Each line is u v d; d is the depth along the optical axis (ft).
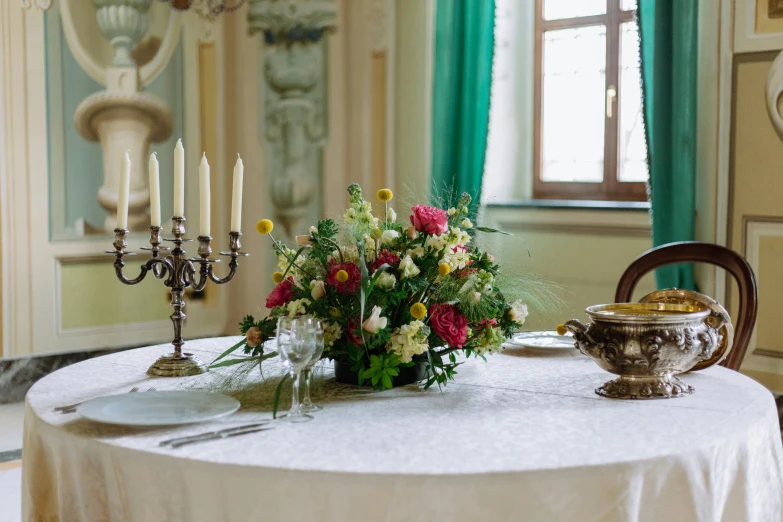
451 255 5.80
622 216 12.50
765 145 10.79
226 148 16.33
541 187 14.51
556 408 5.32
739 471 4.86
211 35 15.98
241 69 16.26
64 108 14.30
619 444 4.57
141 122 15.19
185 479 4.35
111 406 5.17
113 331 15.10
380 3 15.11
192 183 15.88
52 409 5.34
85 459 4.72
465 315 5.80
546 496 4.17
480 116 13.39
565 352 7.04
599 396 5.63
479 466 4.21
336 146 15.71
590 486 4.24
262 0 15.96
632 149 13.42
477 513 4.14
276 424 4.98
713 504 4.60
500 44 14.17
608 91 13.56
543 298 6.38
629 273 8.50
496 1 13.87
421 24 14.67
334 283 5.63
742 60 10.91
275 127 16.11
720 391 5.76
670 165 11.27
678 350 5.45
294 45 15.85
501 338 5.92
